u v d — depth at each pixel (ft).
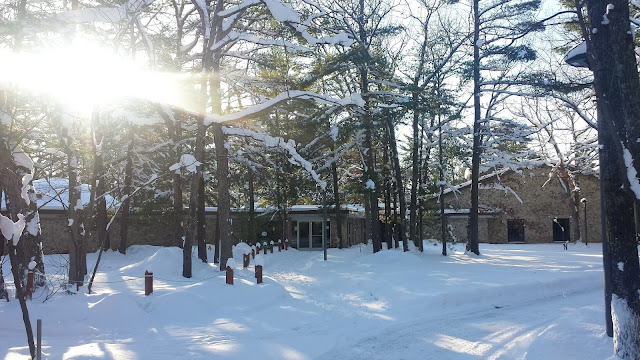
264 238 120.98
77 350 23.58
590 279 53.01
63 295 35.32
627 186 22.18
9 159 29.99
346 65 76.74
